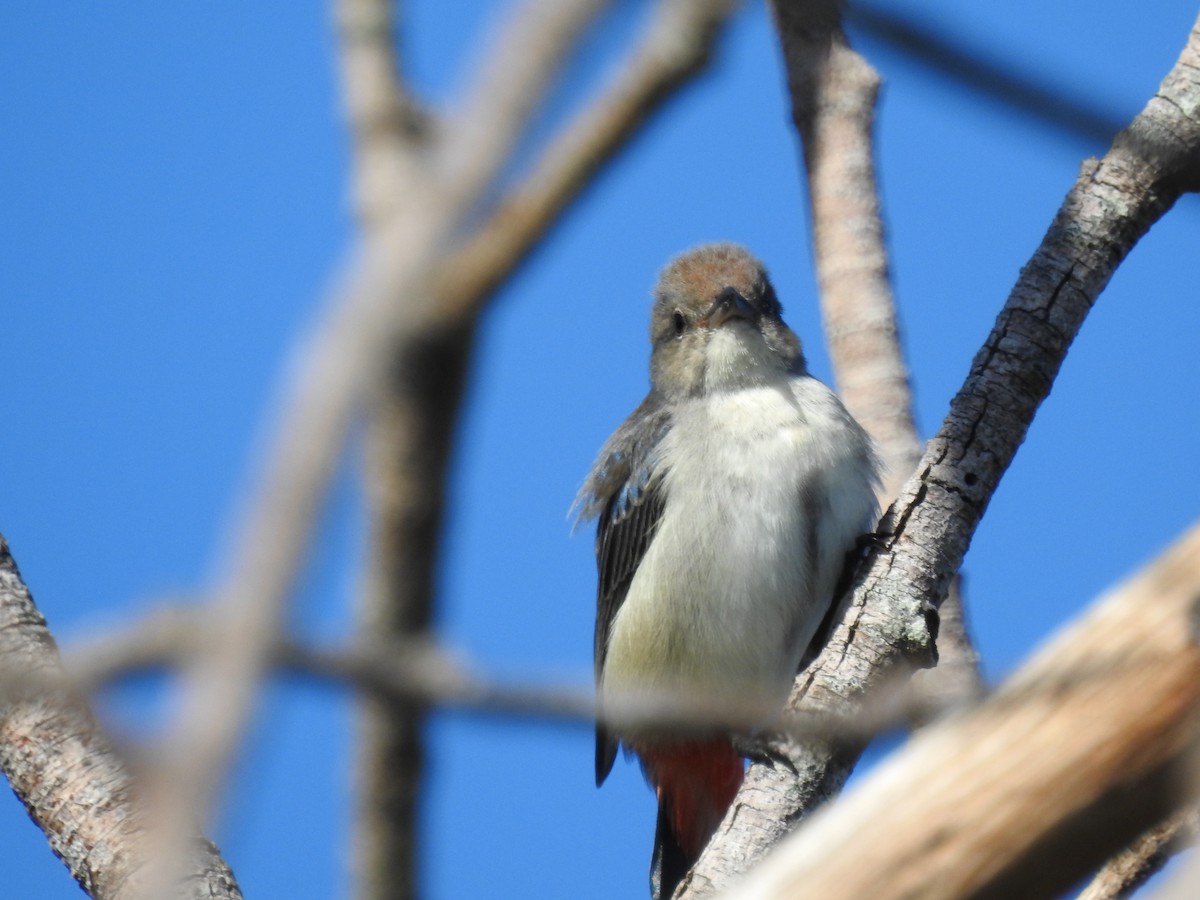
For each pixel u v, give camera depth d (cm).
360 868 338
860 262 1280
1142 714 393
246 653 247
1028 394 1111
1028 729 400
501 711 317
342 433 252
